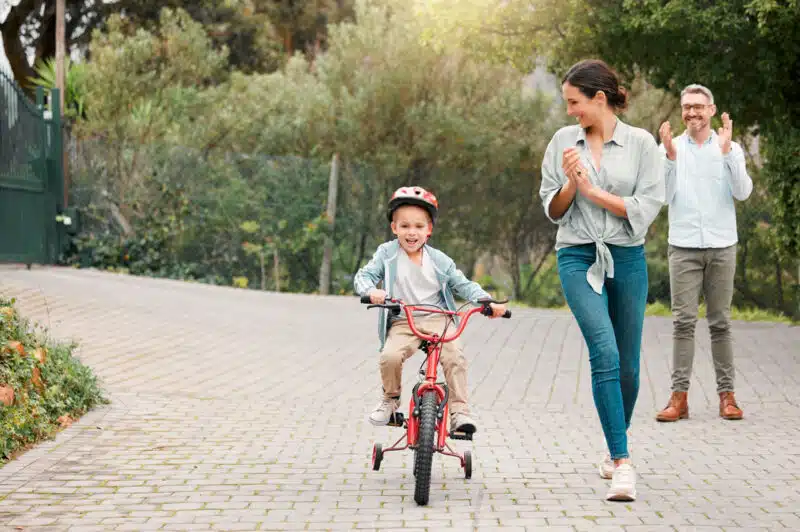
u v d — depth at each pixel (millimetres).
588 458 6387
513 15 13172
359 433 7105
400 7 17406
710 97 7633
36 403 6922
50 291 13195
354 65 17828
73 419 7285
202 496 5398
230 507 5188
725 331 7609
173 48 20031
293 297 15195
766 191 15094
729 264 7562
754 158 15375
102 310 12312
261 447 6613
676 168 7652
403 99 17203
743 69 12078
